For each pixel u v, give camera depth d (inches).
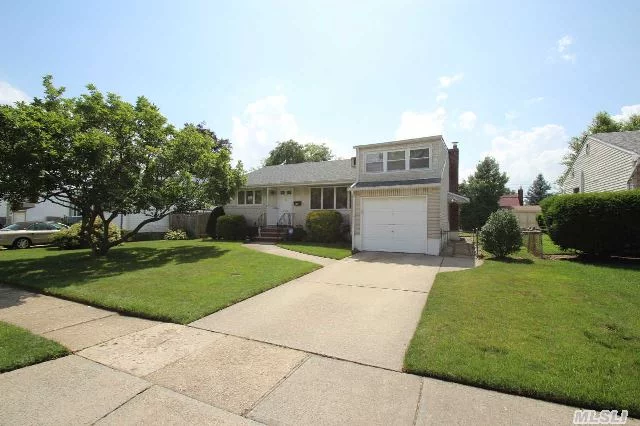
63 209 973.2
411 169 570.6
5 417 114.0
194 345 176.4
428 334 180.2
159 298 256.8
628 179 565.3
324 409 118.7
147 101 491.8
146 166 489.1
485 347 161.8
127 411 117.8
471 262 431.8
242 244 651.5
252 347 173.5
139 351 168.7
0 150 360.5
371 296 271.7
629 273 334.3
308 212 765.9
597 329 183.5
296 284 315.0
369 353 165.0
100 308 243.4
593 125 1515.7
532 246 490.6
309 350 169.3
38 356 156.8
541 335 175.5
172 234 794.2
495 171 1612.9
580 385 125.6
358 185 573.6
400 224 535.2
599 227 421.7
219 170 554.9
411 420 112.0
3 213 964.0
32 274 352.8
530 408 117.8
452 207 787.4
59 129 384.8
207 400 124.8
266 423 111.4
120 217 888.9
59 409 118.8
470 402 121.9
